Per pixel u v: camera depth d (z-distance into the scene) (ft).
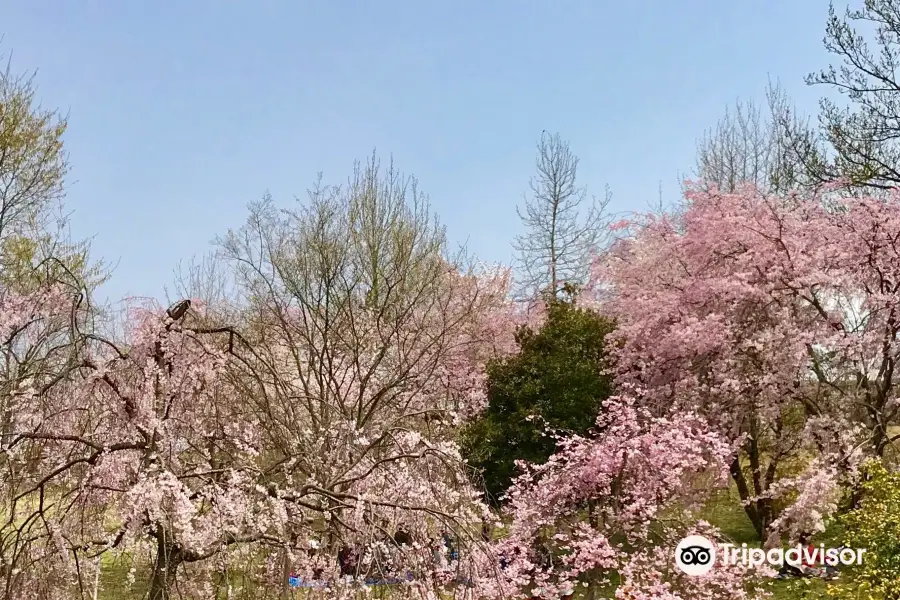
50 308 18.63
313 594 15.24
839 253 26.84
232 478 14.74
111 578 17.30
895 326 26.09
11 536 14.89
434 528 17.56
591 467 21.50
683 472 23.58
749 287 26.68
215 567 15.84
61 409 15.67
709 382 28.48
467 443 29.68
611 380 31.81
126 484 15.21
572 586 20.10
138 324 18.13
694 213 30.99
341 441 18.88
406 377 29.01
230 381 19.29
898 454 26.78
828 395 27.50
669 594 18.53
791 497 27.02
